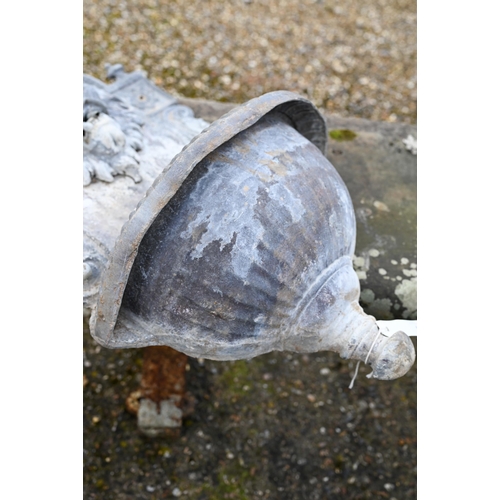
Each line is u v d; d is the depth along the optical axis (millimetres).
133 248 1159
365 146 1750
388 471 1771
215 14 2822
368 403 1866
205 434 1792
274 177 1214
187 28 2740
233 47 2697
